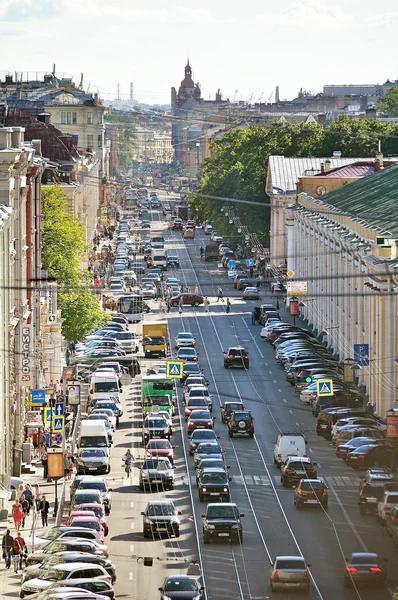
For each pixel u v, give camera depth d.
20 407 178.12
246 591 114.50
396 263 196.00
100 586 109.06
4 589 116.00
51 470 149.25
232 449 183.88
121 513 148.75
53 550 119.88
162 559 127.25
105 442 176.75
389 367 196.12
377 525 140.12
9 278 164.50
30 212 193.62
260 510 148.88
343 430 180.12
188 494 158.38
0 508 146.75
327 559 125.44
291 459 161.75
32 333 190.00
